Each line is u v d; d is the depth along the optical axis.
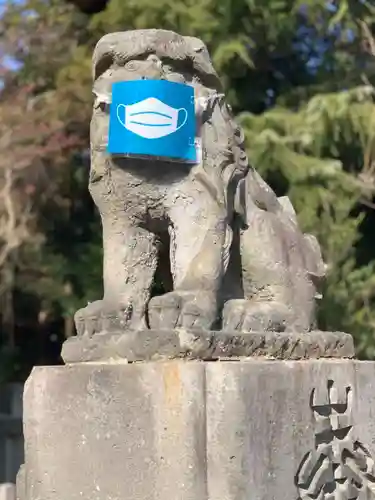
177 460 2.01
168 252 2.58
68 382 2.18
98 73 2.46
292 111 6.72
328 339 2.53
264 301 2.55
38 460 2.21
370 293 6.69
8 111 6.58
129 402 2.08
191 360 2.09
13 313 7.95
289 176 6.04
